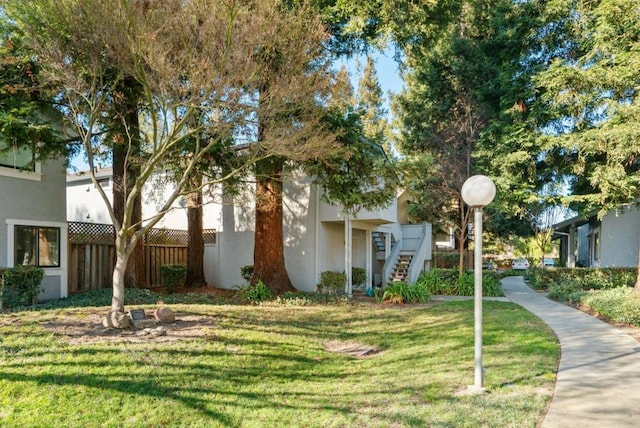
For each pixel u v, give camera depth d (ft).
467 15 71.51
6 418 13.50
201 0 20.67
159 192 49.42
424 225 67.36
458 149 67.87
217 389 16.44
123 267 24.30
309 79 24.27
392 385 17.38
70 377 16.10
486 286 52.34
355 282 52.60
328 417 14.23
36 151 33.12
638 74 39.01
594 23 49.08
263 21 21.97
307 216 50.52
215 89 21.35
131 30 20.98
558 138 49.24
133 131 33.81
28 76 29.76
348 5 37.29
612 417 13.67
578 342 24.25
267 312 33.37
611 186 41.83
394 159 41.75
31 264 38.88
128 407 14.64
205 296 43.27
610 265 59.06
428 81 75.66
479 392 16.05
